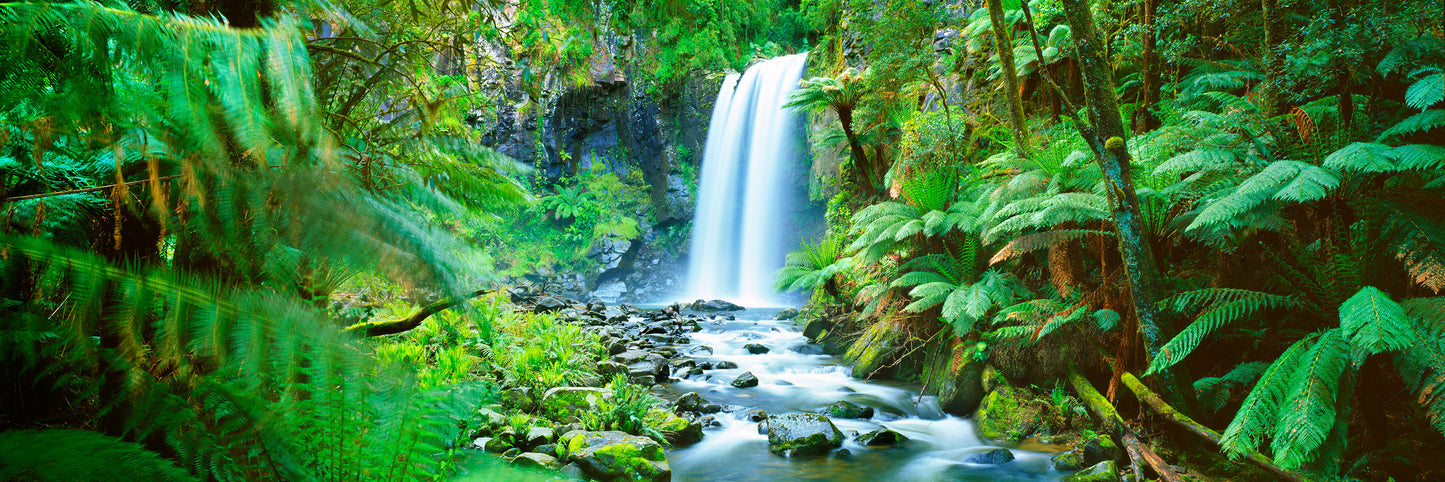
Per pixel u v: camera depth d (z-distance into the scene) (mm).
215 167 1574
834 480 4594
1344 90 4238
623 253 22406
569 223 23141
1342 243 3877
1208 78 5672
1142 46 6727
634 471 4332
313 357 1863
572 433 4824
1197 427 4004
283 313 1762
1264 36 5715
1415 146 3416
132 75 1507
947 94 9703
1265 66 5023
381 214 1847
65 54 1382
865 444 5352
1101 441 4750
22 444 1495
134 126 1578
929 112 8188
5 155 1932
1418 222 3518
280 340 1735
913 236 6977
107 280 1647
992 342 6301
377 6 3529
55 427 2309
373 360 2162
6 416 2322
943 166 7387
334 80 3252
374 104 3439
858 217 7324
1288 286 4102
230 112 1452
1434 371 3154
